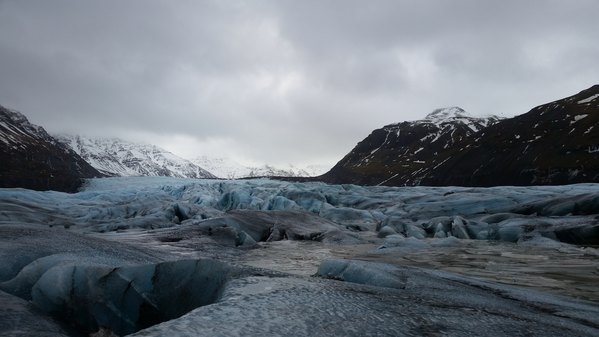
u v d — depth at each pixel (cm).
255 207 3425
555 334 407
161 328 285
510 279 1035
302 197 3738
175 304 487
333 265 796
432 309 451
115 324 471
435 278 782
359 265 765
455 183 10700
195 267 524
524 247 1727
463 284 759
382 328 346
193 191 5169
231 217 2016
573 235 1869
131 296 485
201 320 310
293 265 1235
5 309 442
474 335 360
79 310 473
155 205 3180
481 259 1395
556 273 1126
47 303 481
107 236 1661
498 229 2077
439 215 2938
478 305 541
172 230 1791
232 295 418
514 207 2734
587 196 2380
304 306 384
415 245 1706
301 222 2225
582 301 724
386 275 707
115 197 4481
